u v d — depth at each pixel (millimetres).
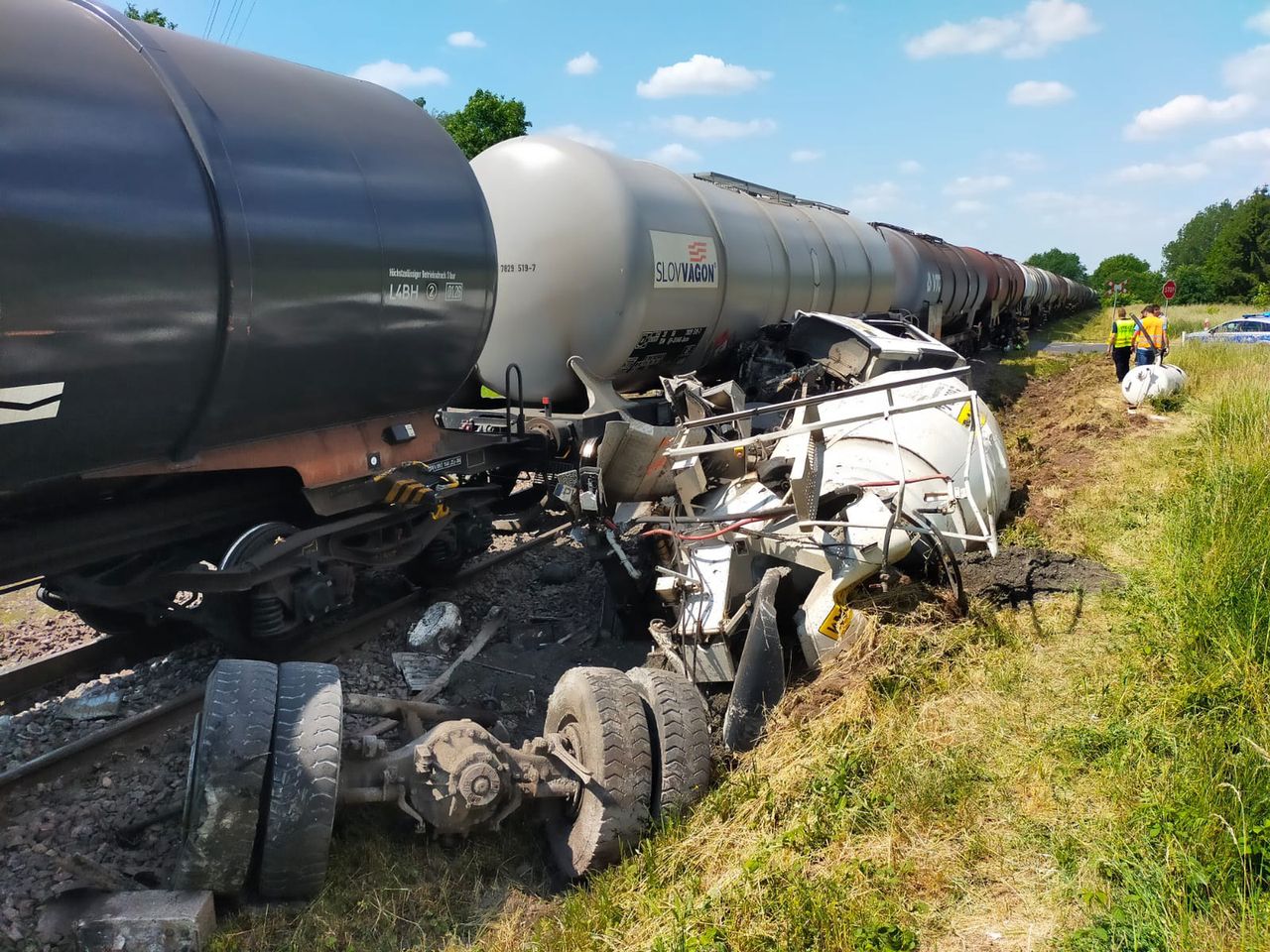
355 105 5484
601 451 5773
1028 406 16531
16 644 6211
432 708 4711
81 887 3605
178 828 4137
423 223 5547
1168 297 26781
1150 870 3248
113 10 4246
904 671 4773
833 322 9531
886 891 3441
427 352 5855
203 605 5250
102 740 4602
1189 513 6930
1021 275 29250
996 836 3705
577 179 7562
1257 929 2857
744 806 3992
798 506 5035
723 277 9141
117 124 3838
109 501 4691
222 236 4199
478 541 7191
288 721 3486
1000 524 7523
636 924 3520
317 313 4824
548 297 7629
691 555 5230
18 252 3381
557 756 3977
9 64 3510
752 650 4492
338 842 4000
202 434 4574
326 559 5633
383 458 5910
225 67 4660
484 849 4176
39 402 3627
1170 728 4152
